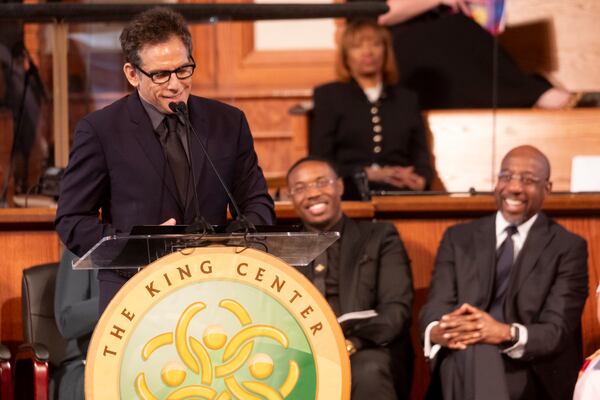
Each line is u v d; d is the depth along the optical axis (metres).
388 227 14.19
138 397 8.20
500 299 13.59
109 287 9.46
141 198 9.46
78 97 16.23
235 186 10.05
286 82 23.86
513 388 12.88
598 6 21.69
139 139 9.49
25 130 16.17
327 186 14.05
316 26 24.25
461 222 15.40
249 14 16.48
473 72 20.02
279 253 9.16
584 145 18.53
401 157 18.30
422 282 15.36
